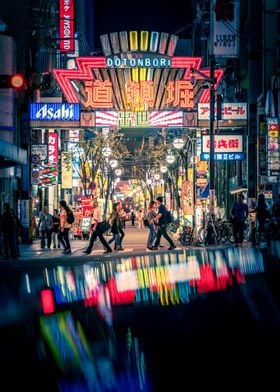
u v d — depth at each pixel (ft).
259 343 26.20
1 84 72.64
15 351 22.75
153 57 143.33
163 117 142.00
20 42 154.92
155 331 26.99
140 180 390.21
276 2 151.94
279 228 104.94
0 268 79.00
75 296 30.12
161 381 22.82
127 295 30.50
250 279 30.81
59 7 190.60
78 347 23.84
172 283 31.78
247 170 145.38
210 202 124.16
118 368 23.15
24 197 134.72
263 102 145.28
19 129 145.28
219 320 27.91
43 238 121.80
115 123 141.18
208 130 145.69
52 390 21.06
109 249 106.32
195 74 127.75
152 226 115.85
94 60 143.33
